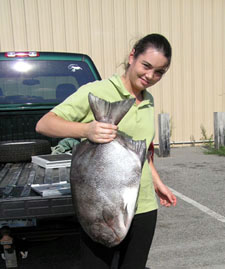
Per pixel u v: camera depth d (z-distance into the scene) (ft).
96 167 5.46
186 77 35.04
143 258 6.86
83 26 32.09
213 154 31.22
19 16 30.94
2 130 13.64
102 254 6.33
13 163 11.96
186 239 13.10
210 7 34.60
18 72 13.84
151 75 6.15
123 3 32.55
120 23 32.73
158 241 13.00
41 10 31.24
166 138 30.50
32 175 10.03
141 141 5.74
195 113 35.65
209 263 11.21
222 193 18.88
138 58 6.19
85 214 5.58
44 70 14.03
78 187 5.60
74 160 5.74
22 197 7.80
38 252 12.41
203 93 35.65
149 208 6.78
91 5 32.01
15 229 8.86
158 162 28.19
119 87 6.38
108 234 5.49
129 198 5.45
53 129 5.71
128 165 5.45
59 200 7.80
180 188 20.12
